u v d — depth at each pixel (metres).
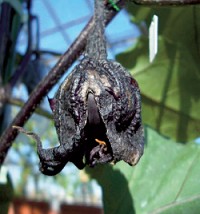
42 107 0.40
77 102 0.23
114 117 0.23
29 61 0.38
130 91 0.24
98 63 0.24
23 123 0.29
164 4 0.27
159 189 0.36
